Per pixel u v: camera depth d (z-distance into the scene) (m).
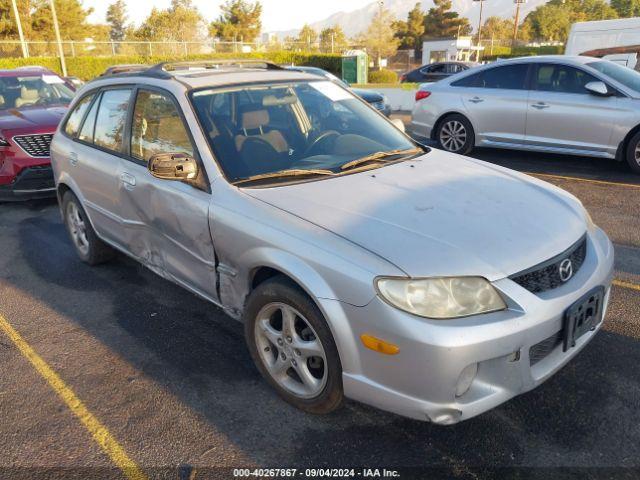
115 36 73.50
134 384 3.28
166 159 3.15
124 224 4.10
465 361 2.32
